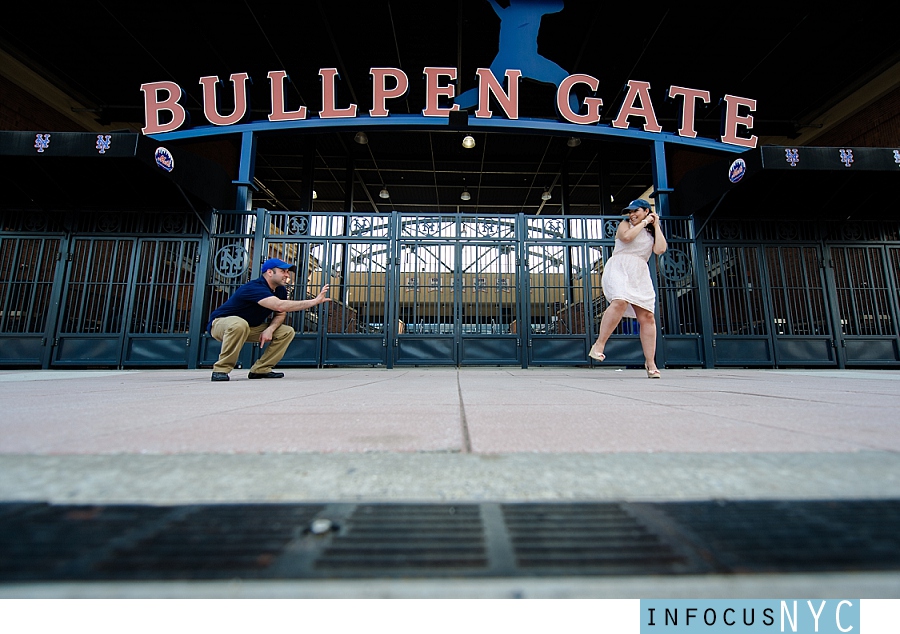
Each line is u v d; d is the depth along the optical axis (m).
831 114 10.13
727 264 7.09
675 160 12.58
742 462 0.89
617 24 8.34
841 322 6.96
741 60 9.12
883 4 7.68
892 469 0.84
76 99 9.91
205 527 0.57
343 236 6.95
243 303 4.07
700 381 3.76
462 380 3.93
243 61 9.41
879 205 7.05
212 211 6.80
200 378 4.23
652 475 0.81
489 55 9.36
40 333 6.32
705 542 0.54
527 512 0.64
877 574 0.47
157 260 6.60
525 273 6.92
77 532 0.55
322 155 13.25
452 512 0.64
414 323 6.82
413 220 7.18
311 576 0.47
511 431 1.25
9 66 8.52
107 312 6.43
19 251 6.53
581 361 6.73
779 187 6.67
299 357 6.62
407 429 1.28
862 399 2.15
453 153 13.12
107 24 8.29
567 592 0.46
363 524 0.59
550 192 15.42
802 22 8.13
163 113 7.66
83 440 1.09
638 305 4.17
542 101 10.63
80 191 6.49
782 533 0.56
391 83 10.21
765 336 6.82
